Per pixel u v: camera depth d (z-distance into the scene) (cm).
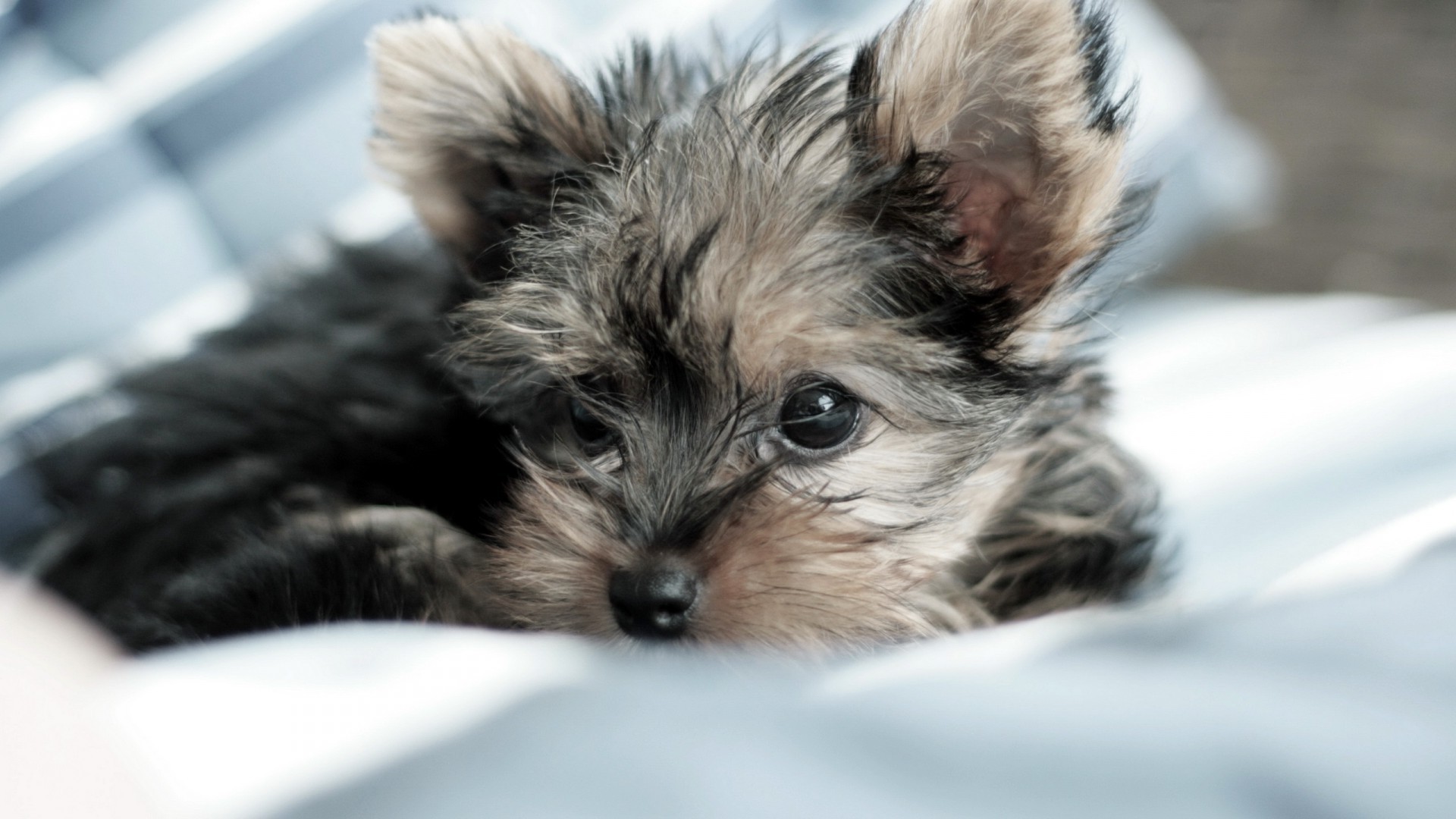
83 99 47
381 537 36
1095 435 39
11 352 45
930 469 36
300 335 42
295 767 19
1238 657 22
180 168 47
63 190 46
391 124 36
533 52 37
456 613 35
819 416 35
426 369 40
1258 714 19
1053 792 19
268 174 48
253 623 35
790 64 37
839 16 50
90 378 44
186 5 48
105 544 39
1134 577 37
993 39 33
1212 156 53
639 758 20
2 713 15
